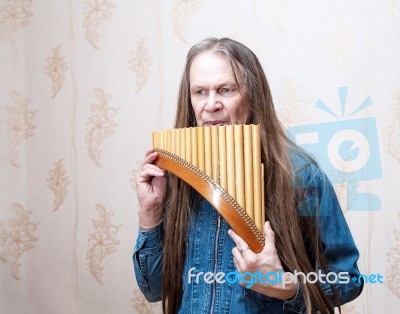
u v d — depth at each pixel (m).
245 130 0.90
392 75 1.47
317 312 0.97
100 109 1.68
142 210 1.10
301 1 1.52
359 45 1.49
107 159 1.68
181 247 1.07
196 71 0.98
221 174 0.92
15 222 1.75
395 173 1.48
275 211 0.97
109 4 1.67
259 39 1.55
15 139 1.74
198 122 1.03
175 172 0.97
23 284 1.75
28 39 1.74
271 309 0.95
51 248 1.74
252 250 0.88
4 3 1.73
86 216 1.70
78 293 1.72
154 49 1.63
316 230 0.96
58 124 1.72
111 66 1.67
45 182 1.74
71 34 1.71
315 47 1.51
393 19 1.47
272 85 1.54
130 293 1.67
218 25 1.58
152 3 1.64
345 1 1.49
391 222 1.48
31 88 1.74
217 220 1.01
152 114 1.63
